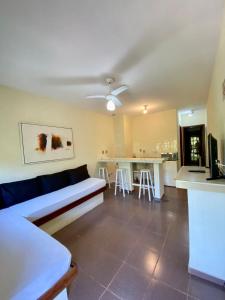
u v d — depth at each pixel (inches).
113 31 55.8
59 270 43.5
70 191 112.4
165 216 109.8
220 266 56.5
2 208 87.6
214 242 57.1
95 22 51.6
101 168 181.3
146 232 91.4
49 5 45.0
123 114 202.4
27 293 36.9
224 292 53.7
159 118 200.2
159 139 201.8
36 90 109.3
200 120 230.2
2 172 98.0
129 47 65.4
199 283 57.4
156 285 57.3
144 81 99.8
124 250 77.2
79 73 86.2
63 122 140.6
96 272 64.4
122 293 54.8
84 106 155.2
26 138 110.3
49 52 66.8
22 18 49.0
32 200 96.8
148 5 46.1
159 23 52.9
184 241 81.7
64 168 140.5
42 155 120.8
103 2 44.7
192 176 69.2
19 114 107.4
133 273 63.1
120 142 207.3
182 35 59.2
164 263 67.4
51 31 54.7
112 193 166.2
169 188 175.3
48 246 51.4
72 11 47.3
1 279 39.1
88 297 53.8
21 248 50.5
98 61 75.0
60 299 45.4
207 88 117.5
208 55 73.4
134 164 181.3
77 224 104.6
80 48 64.8
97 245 82.0
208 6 46.8
